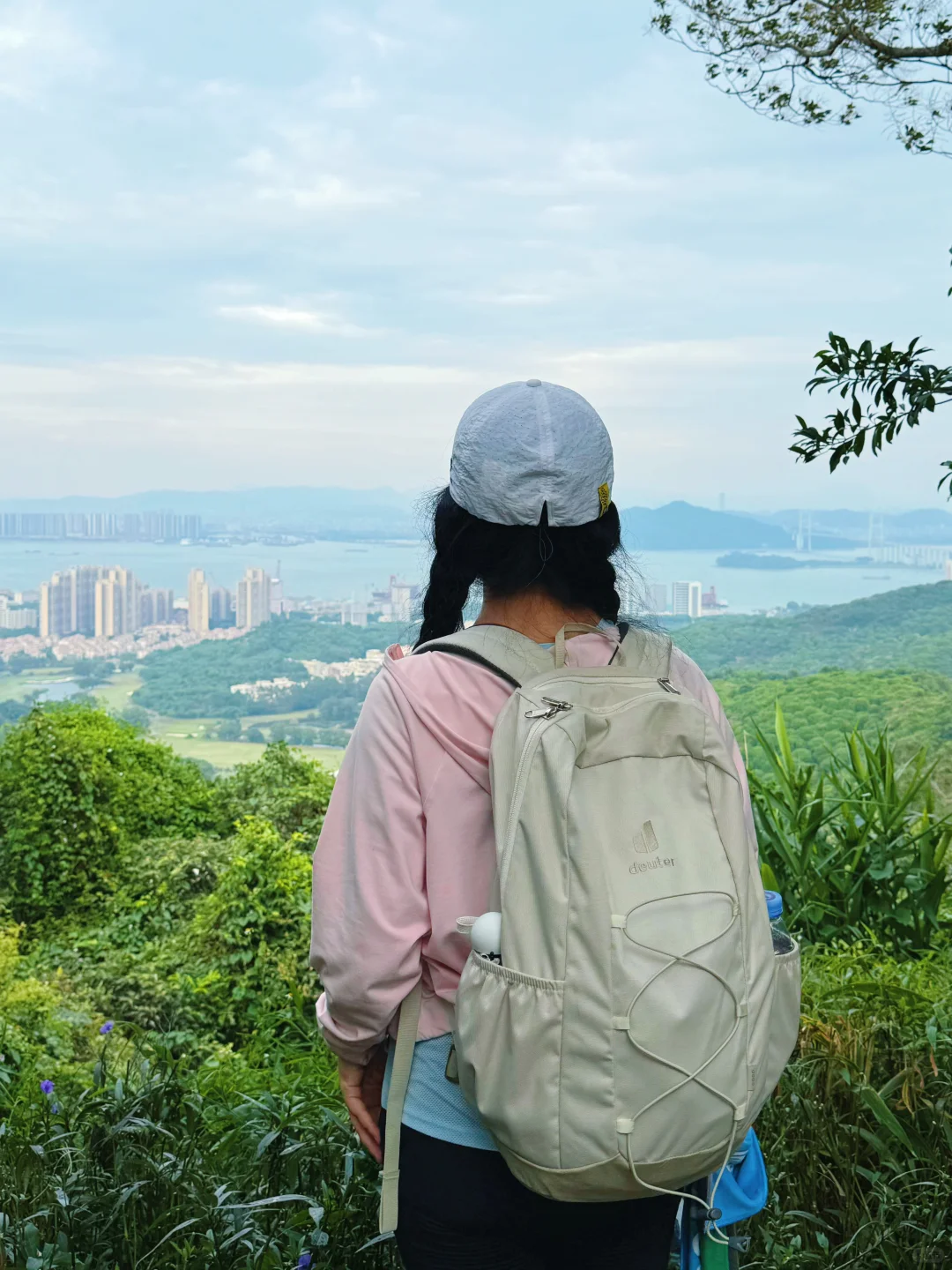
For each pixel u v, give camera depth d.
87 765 12.36
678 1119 0.98
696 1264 1.33
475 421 1.20
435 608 1.26
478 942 1.04
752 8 3.67
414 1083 1.14
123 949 10.41
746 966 1.04
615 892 1.01
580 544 1.20
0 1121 2.02
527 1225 1.12
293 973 7.19
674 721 1.10
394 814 1.11
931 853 4.02
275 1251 1.61
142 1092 1.97
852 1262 1.72
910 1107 2.03
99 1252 1.65
